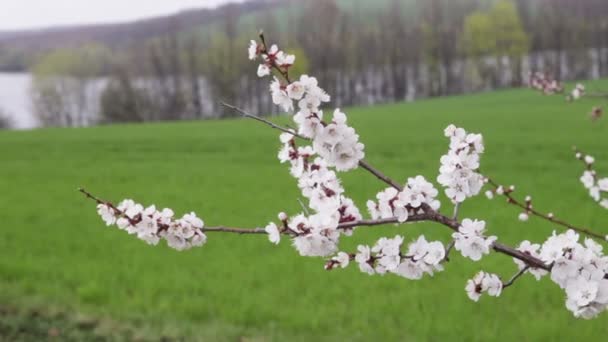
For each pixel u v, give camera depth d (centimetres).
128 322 873
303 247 251
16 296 995
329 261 258
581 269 235
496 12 7019
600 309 226
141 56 7481
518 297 856
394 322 821
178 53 7394
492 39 7031
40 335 841
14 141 3641
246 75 6862
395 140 2944
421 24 7744
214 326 848
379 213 254
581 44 6912
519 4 7575
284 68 243
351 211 255
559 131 2938
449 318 805
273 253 1168
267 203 1675
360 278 990
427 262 247
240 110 249
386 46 7419
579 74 6988
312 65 7225
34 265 1141
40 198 1905
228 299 923
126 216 280
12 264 1143
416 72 7475
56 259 1185
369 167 254
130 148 3147
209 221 1480
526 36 7044
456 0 8188
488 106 4781
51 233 1411
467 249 244
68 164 2684
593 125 3058
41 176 2370
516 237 1174
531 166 2083
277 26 8025
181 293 982
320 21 7644
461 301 857
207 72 7056
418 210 248
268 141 3122
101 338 827
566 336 730
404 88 7406
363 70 7362
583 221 1266
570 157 2227
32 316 912
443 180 246
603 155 2220
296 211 1552
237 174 2222
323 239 246
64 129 4547
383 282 961
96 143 3388
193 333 828
